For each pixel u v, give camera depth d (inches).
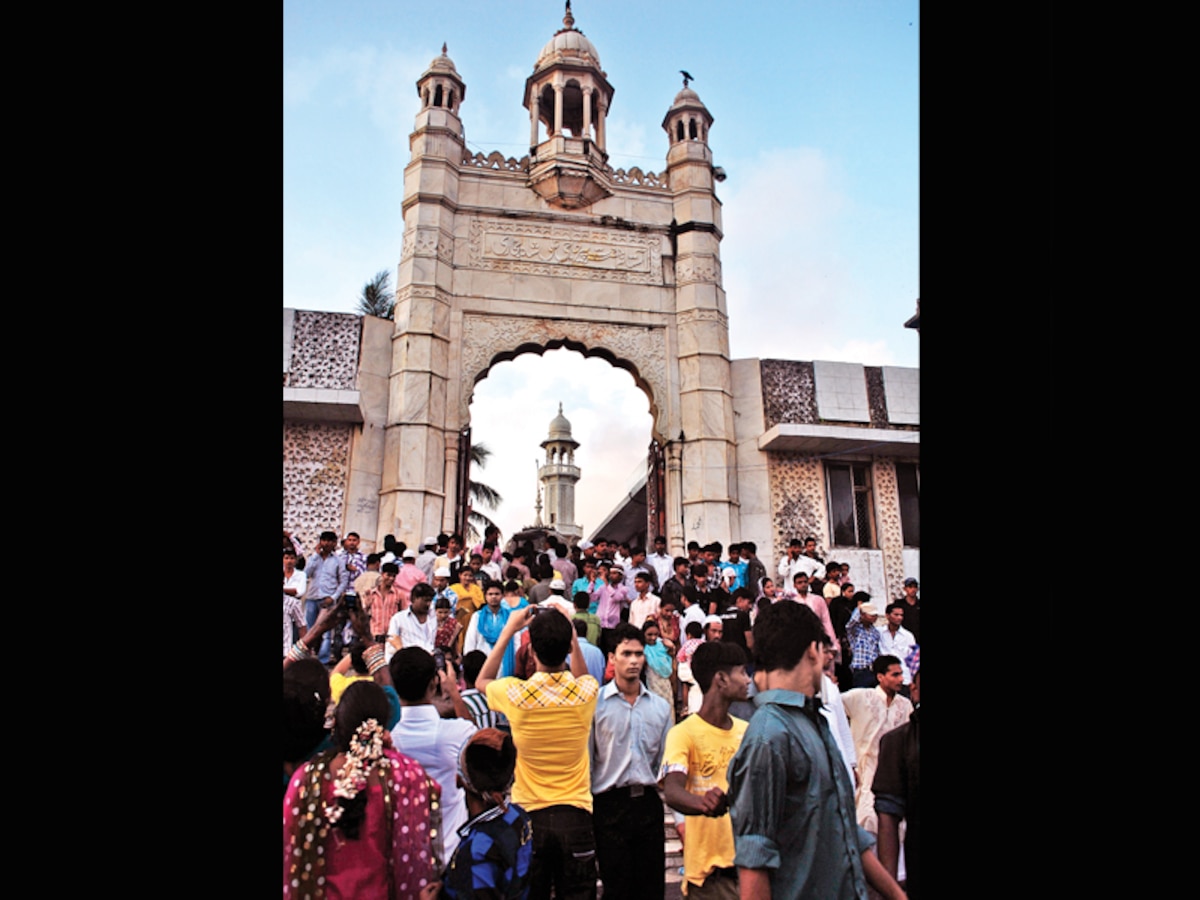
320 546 325.7
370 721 89.7
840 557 506.3
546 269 525.3
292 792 85.2
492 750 99.0
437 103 542.9
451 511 474.0
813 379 537.0
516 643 195.2
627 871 130.6
